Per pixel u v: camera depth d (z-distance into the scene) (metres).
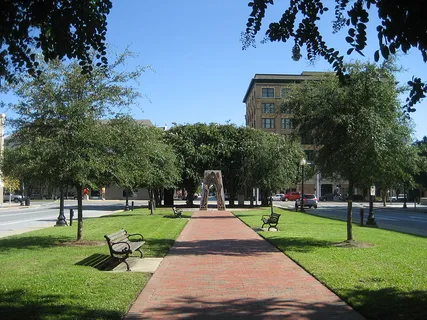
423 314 6.21
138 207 47.88
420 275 8.82
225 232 18.62
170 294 7.54
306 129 14.43
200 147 45.81
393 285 7.96
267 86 83.62
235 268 10.01
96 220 25.89
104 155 13.91
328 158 14.14
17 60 6.11
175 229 19.47
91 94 13.97
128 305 6.70
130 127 14.40
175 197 91.75
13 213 38.16
